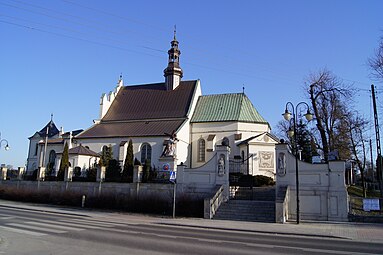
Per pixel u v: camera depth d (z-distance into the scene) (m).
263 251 12.16
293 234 17.92
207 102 54.28
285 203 23.72
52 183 39.84
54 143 54.59
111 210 31.16
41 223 19.56
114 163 41.84
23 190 40.94
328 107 40.97
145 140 47.56
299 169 25.69
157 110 54.44
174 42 58.16
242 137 48.25
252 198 28.94
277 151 26.58
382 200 25.52
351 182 51.12
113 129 52.66
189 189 29.23
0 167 51.34
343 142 42.28
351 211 24.94
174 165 43.28
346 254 11.95
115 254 11.06
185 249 12.18
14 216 23.41
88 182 36.34
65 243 13.08
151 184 31.67
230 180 35.84
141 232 17.09
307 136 45.38
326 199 24.52
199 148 50.31
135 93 59.25
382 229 19.61
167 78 57.59
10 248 11.98
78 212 28.61
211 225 21.00
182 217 26.19
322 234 17.55
